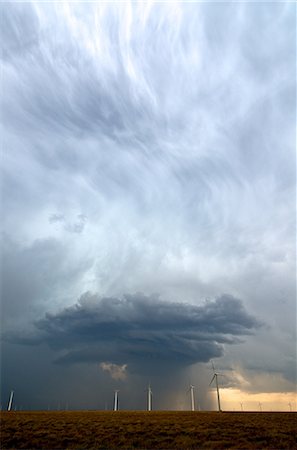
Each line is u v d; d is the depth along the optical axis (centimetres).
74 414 9100
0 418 6831
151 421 6494
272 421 6550
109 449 4119
